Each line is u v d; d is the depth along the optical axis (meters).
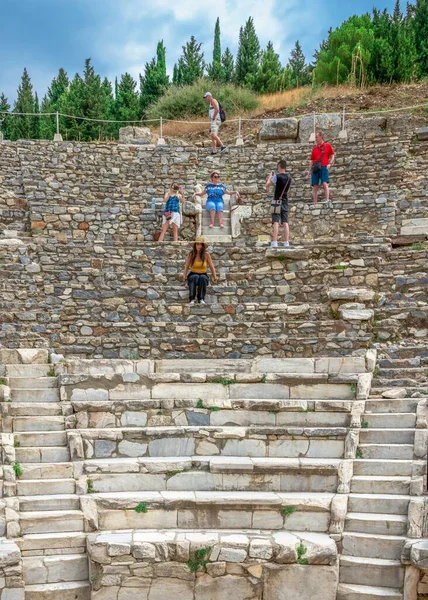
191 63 42.47
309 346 11.48
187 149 20.92
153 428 9.05
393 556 7.63
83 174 19.91
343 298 12.17
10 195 19.06
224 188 17.97
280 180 14.67
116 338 11.94
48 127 34.38
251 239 17.80
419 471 8.33
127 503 8.11
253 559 7.56
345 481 8.31
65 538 7.80
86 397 9.59
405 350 10.95
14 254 13.69
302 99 27.34
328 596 7.53
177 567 7.56
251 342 11.64
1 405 9.12
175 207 16.92
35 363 10.46
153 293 13.03
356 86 28.58
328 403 9.16
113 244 14.55
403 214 17.70
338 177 19.47
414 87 26.73
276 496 8.20
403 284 12.75
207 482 8.55
